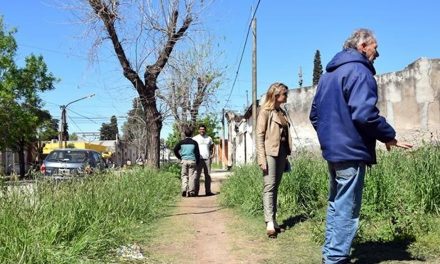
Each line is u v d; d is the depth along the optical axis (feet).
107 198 24.22
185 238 21.15
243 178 32.81
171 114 74.28
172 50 57.26
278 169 20.80
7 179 21.59
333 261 14.85
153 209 27.84
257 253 17.98
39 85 133.69
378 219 20.13
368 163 14.49
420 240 17.30
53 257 15.12
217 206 32.24
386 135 13.92
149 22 54.75
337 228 14.74
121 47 54.24
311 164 27.68
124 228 21.36
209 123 123.95
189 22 55.72
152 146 57.41
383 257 15.94
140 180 35.99
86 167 30.32
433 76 65.72
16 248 14.80
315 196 24.76
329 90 14.52
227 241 20.27
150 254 18.25
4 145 134.51
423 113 65.72
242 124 121.39
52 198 20.80
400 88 66.49
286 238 19.89
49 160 53.16
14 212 17.76
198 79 76.28
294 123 71.67
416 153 24.76
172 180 47.09
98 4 51.75
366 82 13.91
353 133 14.17
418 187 21.12
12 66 128.88
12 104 129.59
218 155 204.44
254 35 67.77
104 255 17.34
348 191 14.49
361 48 14.62
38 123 143.43
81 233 18.26
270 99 21.13
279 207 24.54
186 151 40.63
